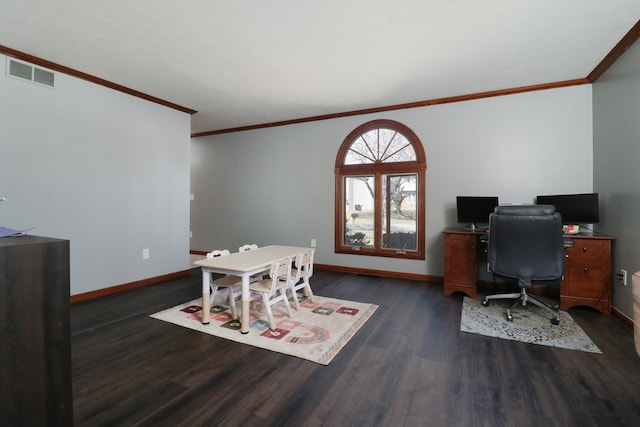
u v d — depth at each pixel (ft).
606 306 9.90
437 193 14.12
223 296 11.96
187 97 13.79
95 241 11.89
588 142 11.74
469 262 11.76
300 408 5.52
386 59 10.11
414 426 5.08
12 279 2.82
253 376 6.52
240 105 14.80
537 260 9.34
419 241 14.48
